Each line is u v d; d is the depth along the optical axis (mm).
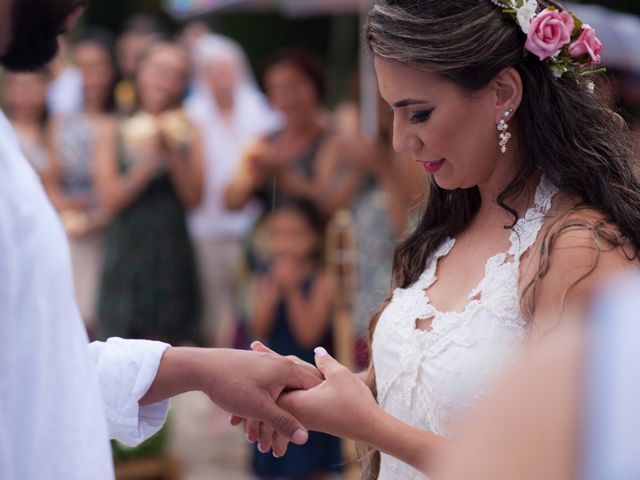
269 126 6465
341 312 4301
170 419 4641
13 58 1693
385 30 1970
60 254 1620
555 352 730
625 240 1897
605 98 2137
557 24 1972
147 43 7340
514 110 1994
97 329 5785
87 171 5926
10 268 1551
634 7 9195
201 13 8859
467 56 1930
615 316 721
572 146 1983
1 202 1563
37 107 6023
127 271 5723
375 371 2199
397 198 4422
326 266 4762
